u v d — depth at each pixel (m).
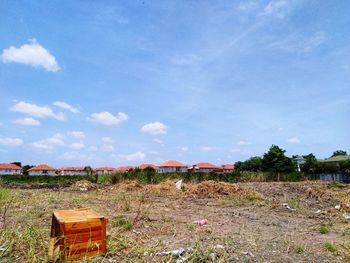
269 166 40.34
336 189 17.72
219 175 26.73
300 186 18.39
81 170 81.50
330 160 59.56
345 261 4.24
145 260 3.86
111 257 3.91
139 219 7.11
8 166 77.62
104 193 15.64
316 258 4.32
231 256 4.09
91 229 3.81
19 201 9.80
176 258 3.98
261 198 13.52
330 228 7.06
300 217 8.86
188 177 25.44
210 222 7.35
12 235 4.67
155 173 25.39
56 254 3.61
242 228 6.60
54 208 8.70
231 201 12.64
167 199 13.38
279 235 6.00
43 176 29.64
